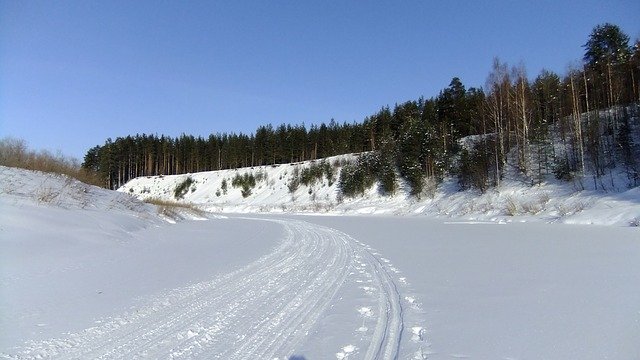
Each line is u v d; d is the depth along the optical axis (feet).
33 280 28.81
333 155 283.38
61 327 20.02
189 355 16.78
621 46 164.86
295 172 258.78
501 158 141.49
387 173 190.60
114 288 27.99
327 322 20.86
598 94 149.79
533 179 128.88
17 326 19.98
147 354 16.92
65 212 50.93
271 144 301.22
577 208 91.40
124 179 333.62
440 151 175.94
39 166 70.85
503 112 148.87
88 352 17.08
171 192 298.56
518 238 56.65
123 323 20.77
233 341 18.33
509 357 15.80
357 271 35.35
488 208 118.32
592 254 39.70
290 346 17.63
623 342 16.81
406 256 43.14
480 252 44.06
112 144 330.13
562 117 145.79
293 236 69.41
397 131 243.60
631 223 69.97
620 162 121.60
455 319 20.68
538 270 32.48
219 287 29.01
